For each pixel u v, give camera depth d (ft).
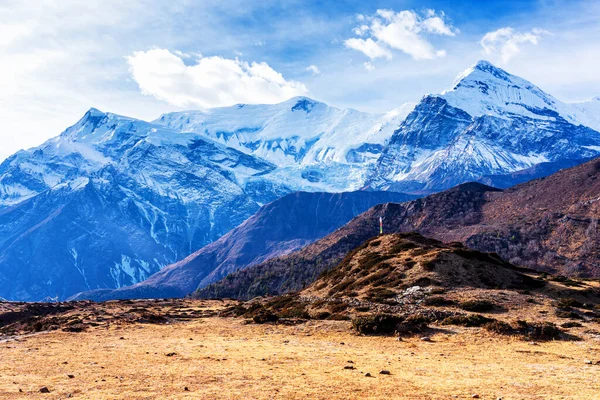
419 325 150.30
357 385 81.05
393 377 87.81
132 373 94.22
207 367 99.50
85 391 79.20
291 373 91.76
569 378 87.71
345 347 128.67
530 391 77.00
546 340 133.49
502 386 80.48
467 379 86.33
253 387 80.07
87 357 117.29
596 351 119.34
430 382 83.51
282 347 129.49
